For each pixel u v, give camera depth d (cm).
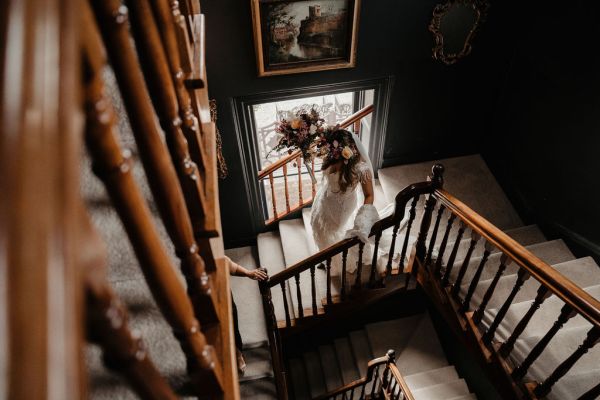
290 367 557
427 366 497
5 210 37
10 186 38
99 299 57
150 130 89
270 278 396
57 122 43
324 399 486
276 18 390
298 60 425
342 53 429
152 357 125
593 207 395
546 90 431
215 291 147
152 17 97
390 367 406
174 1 132
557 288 231
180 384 121
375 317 535
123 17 77
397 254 436
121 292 136
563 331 309
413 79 474
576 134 399
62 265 40
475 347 329
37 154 40
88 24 60
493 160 555
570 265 397
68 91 45
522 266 254
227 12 383
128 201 75
